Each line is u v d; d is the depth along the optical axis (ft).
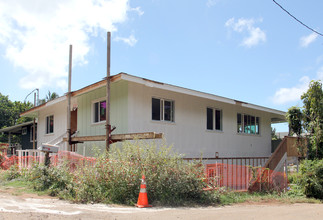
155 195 25.08
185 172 26.68
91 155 42.86
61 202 23.90
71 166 31.22
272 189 35.78
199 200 26.48
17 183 33.58
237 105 55.26
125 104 37.42
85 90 40.06
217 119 50.57
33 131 68.03
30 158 38.42
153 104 40.27
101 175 25.72
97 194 24.86
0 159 50.21
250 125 59.00
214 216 20.42
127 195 24.90
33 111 58.08
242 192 33.50
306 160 36.01
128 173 25.14
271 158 38.83
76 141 42.04
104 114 42.06
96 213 20.11
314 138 37.73
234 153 52.90
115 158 27.61
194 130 45.27
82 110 46.57
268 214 22.07
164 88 37.73
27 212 19.51
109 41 35.55
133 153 26.66
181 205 24.71
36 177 30.01
